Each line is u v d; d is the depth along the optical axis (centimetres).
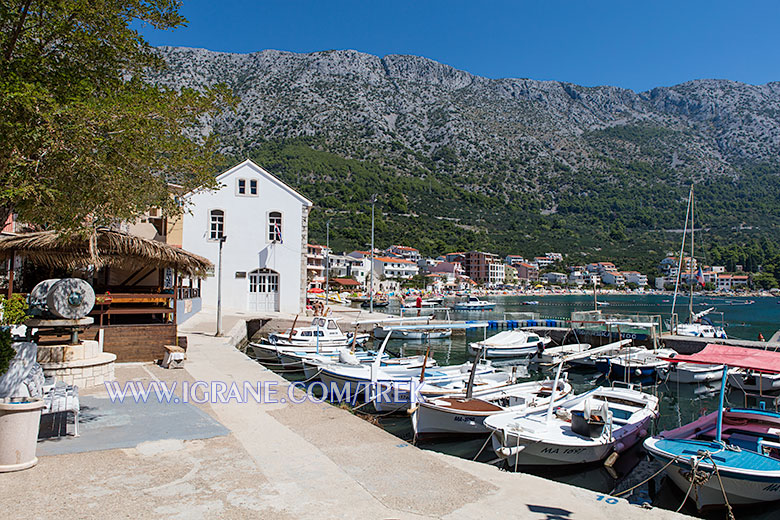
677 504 1076
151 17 812
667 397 2255
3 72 678
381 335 3775
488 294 15275
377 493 597
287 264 3828
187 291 3089
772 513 1029
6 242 1326
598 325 3753
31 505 509
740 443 1181
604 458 1238
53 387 813
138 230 2970
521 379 2503
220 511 519
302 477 636
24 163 638
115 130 690
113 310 1495
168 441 749
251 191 3784
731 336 4741
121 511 507
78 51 773
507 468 1215
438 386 1691
